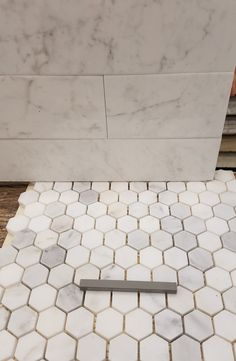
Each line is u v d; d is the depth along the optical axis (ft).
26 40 2.98
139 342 2.60
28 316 2.78
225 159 4.27
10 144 3.79
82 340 2.62
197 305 2.82
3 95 3.38
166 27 2.87
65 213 3.70
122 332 2.66
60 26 2.88
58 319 2.76
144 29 2.89
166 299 2.87
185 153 3.80
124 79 3.22
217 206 3.74
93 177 4.09
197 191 3.94
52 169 4.03
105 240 3.40
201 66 3.11
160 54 3.04
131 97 3.35
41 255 3.27
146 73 3.17
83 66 3.14
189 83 3.23
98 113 3.49
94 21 2.85
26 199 3.90
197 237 3.40
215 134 3.61
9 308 2.84
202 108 3.41
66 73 3.19
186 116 3.48
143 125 3.57
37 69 3.17
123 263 3.18
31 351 2.56
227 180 4.09
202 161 3.88
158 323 2.71
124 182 4.12
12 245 3.37
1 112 3.51
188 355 2.51
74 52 3.05
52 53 3.06
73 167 4.00
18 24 2.88
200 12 2.78
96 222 3.59
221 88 3.25
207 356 2.50
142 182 4.11
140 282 2.95
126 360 2.49
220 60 3.05
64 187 4.07
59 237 3.44
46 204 3.83
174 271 3.09
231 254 3.22
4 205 3.90
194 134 3.62
